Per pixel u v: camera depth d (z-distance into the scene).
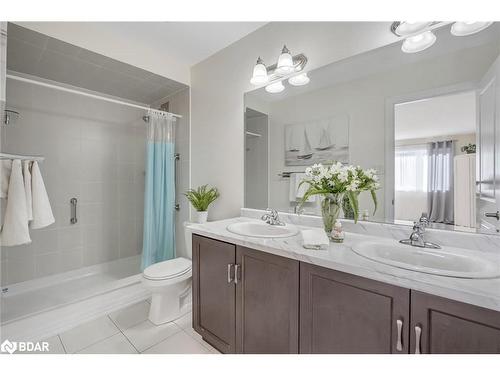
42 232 2.45
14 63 2.12
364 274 0.88
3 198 1.58
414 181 1.27
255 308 1.27
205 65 2.42
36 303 2.06
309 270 1.06
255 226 1.74
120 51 2.10
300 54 1.68
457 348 0.73
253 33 1.98
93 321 1.88
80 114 2.70
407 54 1.28
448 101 1.17
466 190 1.12
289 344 1.13
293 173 1.76
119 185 3.04
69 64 2.15
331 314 0.99
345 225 1.46
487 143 1.08
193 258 1.65
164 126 2.61
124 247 3.09
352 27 1.46
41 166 2.44
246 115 2.05
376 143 1.39
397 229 1.28
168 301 1.89
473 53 1.11
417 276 0.79
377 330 0.87
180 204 2.72
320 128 1.62
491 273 0.79
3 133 2.21
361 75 1.43
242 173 2.09
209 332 1.54
